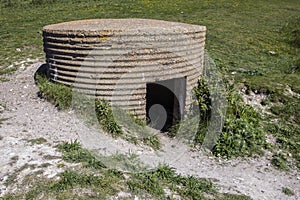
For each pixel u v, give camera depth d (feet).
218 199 15.79
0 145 18.30
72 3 73.72
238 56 42.70
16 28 53.06
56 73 24.31
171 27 22.77
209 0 79.56
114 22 27.86
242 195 16.60
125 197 14.46
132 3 74.02
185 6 72.69
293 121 26.25
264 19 64.64
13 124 21.18
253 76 34.09
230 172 19.30
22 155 17.21
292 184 18.79
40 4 71.87
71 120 21.38
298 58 43.68
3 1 73.51
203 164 19.85
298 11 72.59
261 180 18.84
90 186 14.79
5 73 33.04
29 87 28.50
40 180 15.01
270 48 47.47
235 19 63.77
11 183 14.85
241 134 22.18
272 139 23.50
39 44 44.57
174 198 14.96
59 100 23.31
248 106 25.55
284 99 28.86
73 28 22.98
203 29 24.50
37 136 19.53
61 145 18.34
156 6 71.51
